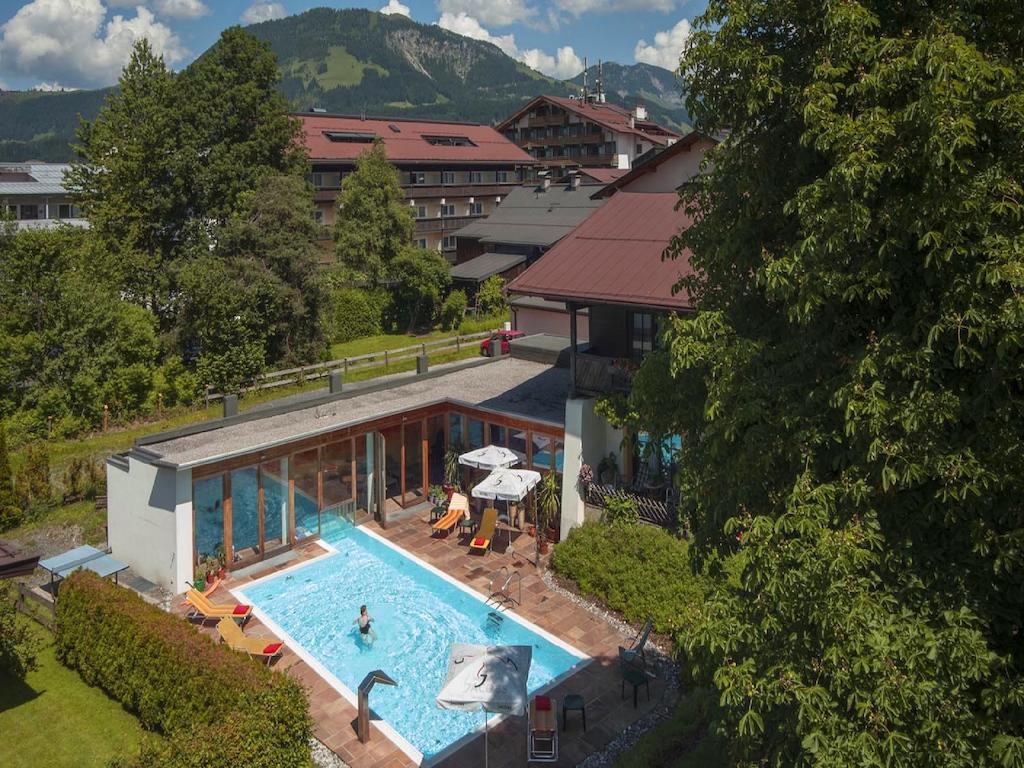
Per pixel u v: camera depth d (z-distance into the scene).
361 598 19.80
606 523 20.80
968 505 7.50
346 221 51.84
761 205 9.47
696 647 9.51
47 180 75.25
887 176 7.72
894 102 8.08
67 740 14.38
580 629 18.23
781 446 8.65
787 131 9.40
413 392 25.80
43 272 31.75
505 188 74.75
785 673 7.78
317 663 17.03
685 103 10.09
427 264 51.50
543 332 40.03
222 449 20.34
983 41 8.03
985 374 7.41
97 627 15.83
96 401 31.47
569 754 14.22
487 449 22.83
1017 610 7.85
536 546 21.12
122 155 41.38
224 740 11.97
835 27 8.23
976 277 7.05
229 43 44.81
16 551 14.33
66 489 25.30
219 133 44.12
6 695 15.69
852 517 7.95
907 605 7.78
